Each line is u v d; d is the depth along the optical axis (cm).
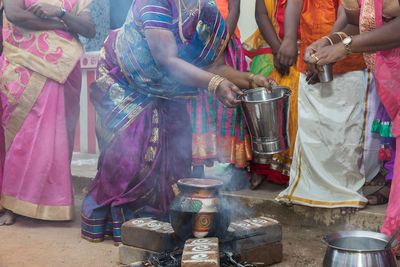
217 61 312
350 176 371
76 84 407
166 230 297
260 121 277
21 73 392
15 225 401
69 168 404
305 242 352
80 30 398
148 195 343
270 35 410
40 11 382
